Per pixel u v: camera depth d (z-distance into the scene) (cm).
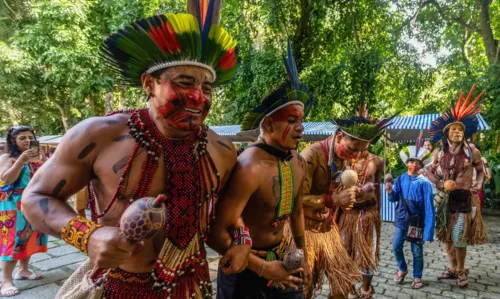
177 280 134
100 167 125
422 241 418
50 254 523
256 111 196
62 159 124
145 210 104
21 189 393
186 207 131
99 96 1603
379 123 264
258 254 199
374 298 395
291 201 200
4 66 1156
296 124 189
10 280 395
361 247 338
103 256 104
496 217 823
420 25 1087
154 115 131
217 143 158
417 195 412
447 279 450
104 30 1295
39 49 1173
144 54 122
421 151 429
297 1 1072
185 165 132
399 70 1065
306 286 235
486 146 1030
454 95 1048
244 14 1116
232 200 177
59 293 145
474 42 1408
